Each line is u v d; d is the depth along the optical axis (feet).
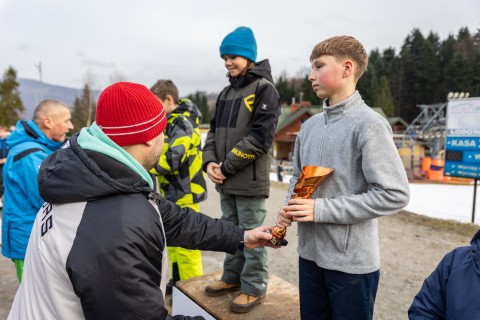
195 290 8.35
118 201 3.49
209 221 5.51
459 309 4.03
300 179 5.22
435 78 171.63
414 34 207.51
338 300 5.10
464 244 17.93
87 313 3.28
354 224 4.98
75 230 3.33
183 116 9.68
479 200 35.99
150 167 4.20
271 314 7.20
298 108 130.72
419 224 21.97
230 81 7.68
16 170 8.29
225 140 7.52
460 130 25.05
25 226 8.38
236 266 8.02
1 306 10.62
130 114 3.73
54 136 8.93
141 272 3.35
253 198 7.26
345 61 5.01
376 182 4.64
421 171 68.39
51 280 3.41
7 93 121.19
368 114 4.85
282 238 5.33
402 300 11.64
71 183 3.42
